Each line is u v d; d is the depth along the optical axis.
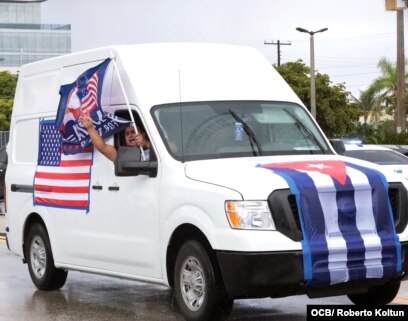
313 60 56.97
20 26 173.88
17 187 11.57
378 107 63.03
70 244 10.33
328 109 64.94
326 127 66.12
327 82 66.00
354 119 65.69
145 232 9.05
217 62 9.77
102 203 9.71
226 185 8.07
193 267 8.43
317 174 8.10
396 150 19.69
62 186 10.45
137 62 9.50
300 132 9.47
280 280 7.77
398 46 35.69
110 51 9.78
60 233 10.52
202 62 9.69
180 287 8.56
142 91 9.27
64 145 10.45
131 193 9.24
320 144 9.48
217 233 7.98
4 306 10.10
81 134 10.01
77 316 9.44
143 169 8.91
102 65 9.77
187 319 8.48
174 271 8.69
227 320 8.99
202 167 8.57
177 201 8.53
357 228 8.08
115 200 9.49
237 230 7.84
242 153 9.00
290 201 7.90
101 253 9.76
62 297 10.65
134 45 9.73
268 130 9.34
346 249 7.93
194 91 9.38
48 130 10.94
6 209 11.94
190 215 8.32
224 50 9.93
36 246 11.20
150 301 10.27
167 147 8.91
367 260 8.06
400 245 8.23
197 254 8.30
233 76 9.68
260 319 9.05
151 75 9.41
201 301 8.30
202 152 8.93
